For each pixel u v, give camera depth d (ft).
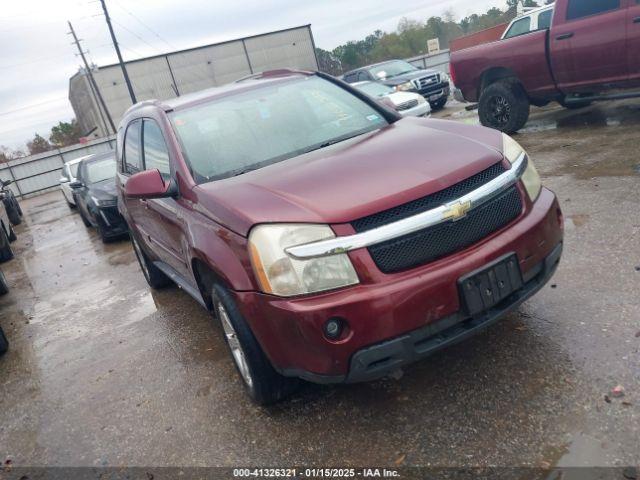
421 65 99.35
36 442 11.68
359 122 12.87
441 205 8.66
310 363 8.64
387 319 8.18
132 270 24.08
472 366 10.28
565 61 25.05
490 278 8.68
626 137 22.80
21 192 96.48
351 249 8.29
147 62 154.92
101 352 15.60
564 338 10.37
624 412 8.25
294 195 9.16
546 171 21.02
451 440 8.61
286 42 168.04
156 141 13.48
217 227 9.68
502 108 28.89
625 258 12.78
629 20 22.31
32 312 21.66
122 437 10.98
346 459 8.80
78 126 253.44
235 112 12.95
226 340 11.15
